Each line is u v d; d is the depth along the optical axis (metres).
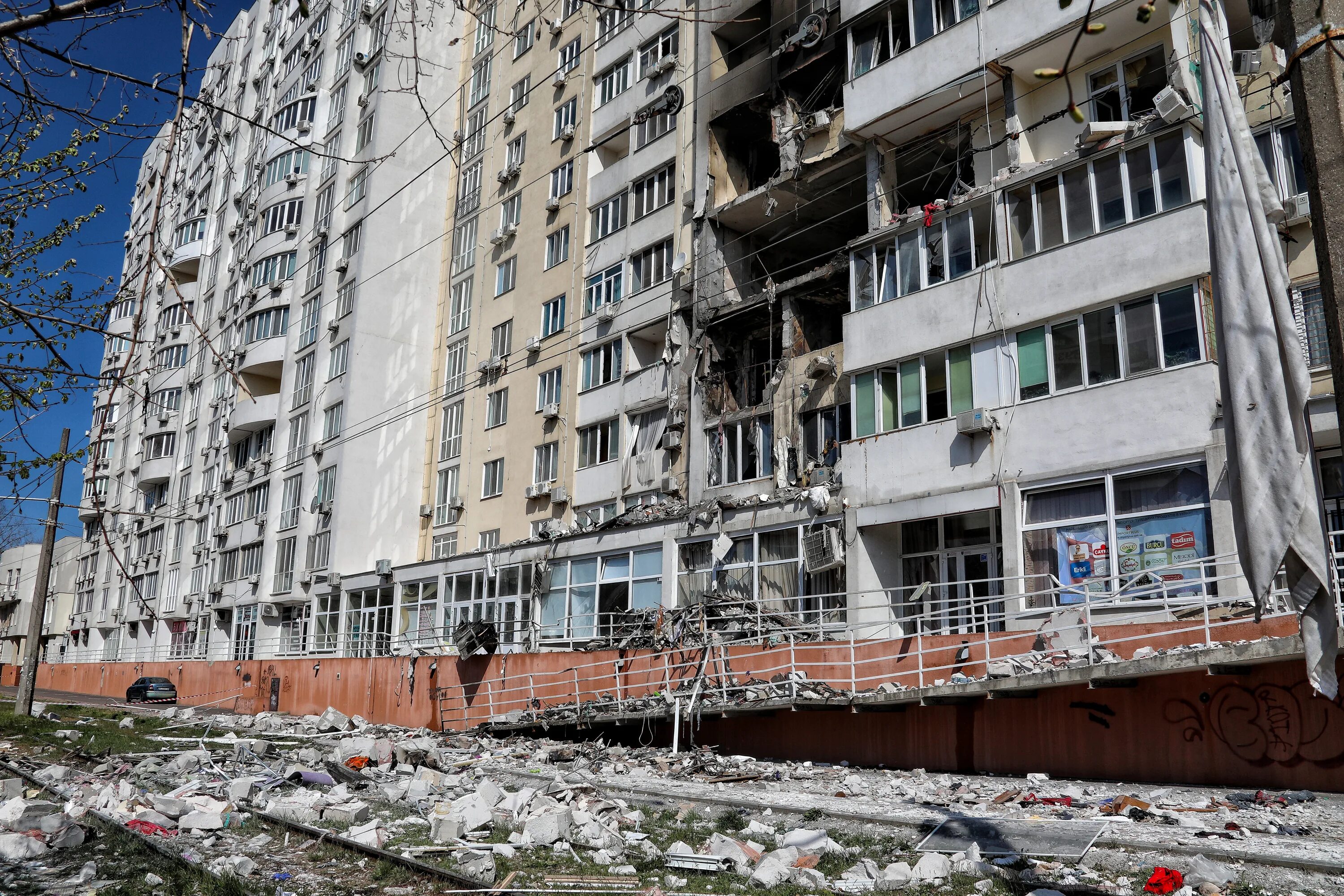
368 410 39.25
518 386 35.28
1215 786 12.59
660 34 31.83
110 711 32.88
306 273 45.12
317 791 13.58
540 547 29.97
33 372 6.29
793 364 25.06
